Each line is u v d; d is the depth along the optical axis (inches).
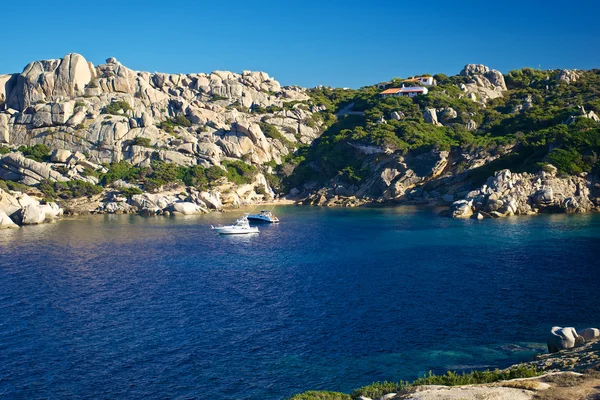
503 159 5413.4
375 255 3198.8
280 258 3203.7
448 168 5940.0
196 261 3142.2
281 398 1428.4
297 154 7426.2
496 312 2050.9
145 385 1514.5
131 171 6186.0
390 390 1300.4
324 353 1710.1
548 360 1457.9
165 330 1936.5
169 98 7613.2
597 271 2613.2
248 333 1895.9
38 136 6781.5
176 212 5580.7
